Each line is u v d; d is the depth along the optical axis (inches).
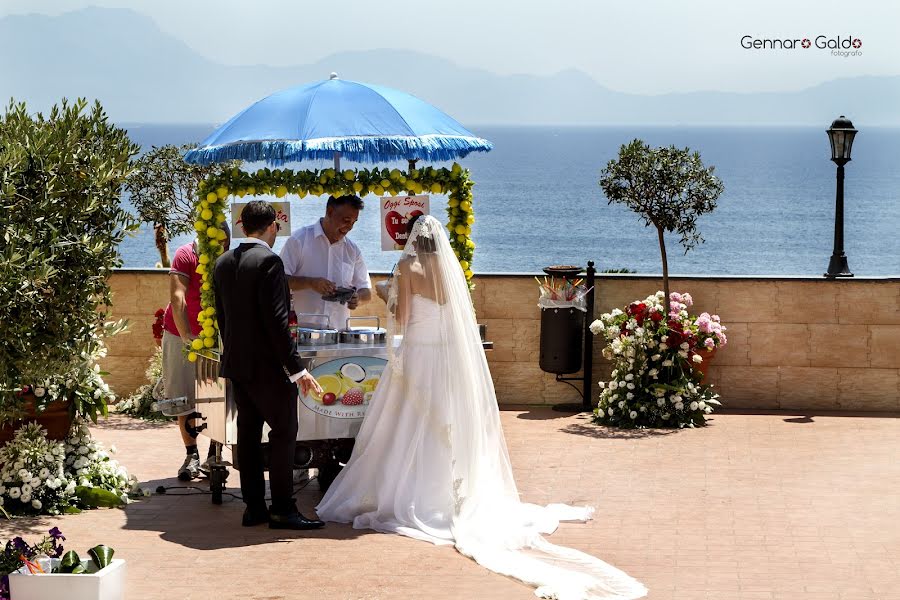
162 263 467.2
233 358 254.1
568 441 352.5
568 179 5221.5
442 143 288.0
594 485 298.4
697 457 329.7
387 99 293.9
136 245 2426.2
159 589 213.8
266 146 278.2
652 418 372.8
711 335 385.1
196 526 260.8
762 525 259.3
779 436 356.8
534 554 236.1
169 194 460.1
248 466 260.5
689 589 214.8
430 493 260.5
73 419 289.3
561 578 216.7
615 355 382.9
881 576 221.6
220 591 213.0
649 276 402.9
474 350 271.4
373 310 412.8
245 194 290.4
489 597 211.0
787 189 4648.1
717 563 231.1
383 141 281.9
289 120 284.8
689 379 381.4
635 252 2623.0
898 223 3361.2
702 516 267.4
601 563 228.1
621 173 380.5
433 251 268.1
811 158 7440.9
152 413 393.7
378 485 265.0
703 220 3353.8
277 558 235.1
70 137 243.0
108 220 251.1
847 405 399.5
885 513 268.7
